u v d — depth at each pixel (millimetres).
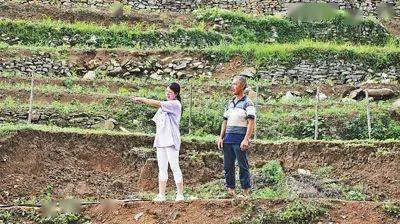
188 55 28438
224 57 28469
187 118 22719
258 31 32719
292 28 33062
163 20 32781
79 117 22406
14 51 27438
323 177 18359
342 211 14023
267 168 18016
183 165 18453
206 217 13852
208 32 31344
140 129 22359
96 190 17500
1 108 22312
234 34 32312
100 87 25328
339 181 17969
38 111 22422
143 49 28906
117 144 19125
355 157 18797
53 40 30047
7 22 30281
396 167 18297
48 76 26547
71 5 33250
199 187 17844
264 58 28406
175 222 13812
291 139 20406
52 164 18000
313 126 22469
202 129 22438
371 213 13961
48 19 31828
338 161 18828
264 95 25766
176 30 31109
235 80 14828
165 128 14656
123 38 30469
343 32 33156
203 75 27625
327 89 26359
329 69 28344
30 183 17078
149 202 14281
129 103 23391
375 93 25641
